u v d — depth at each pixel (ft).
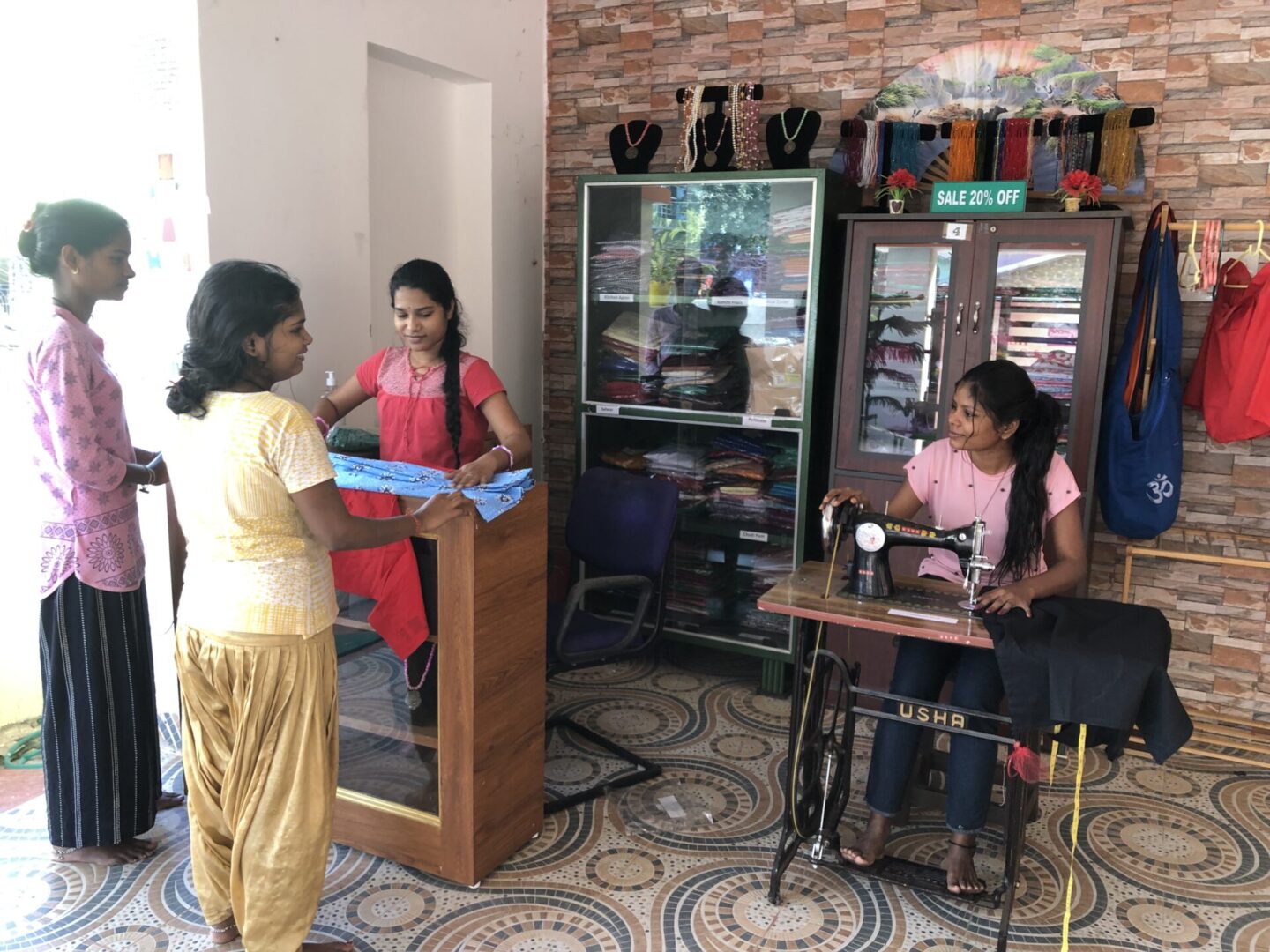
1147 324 9.95
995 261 10.18
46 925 7.29
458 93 12.53
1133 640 6.63
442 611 7.33
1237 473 10.72
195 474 5.98
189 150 8.73
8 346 9.79
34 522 10.17
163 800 8.86
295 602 6.12
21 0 9.05
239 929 6.87
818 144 12.09
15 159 9.38
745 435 12.32
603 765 9.98
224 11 8.71
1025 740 6.79
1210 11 10.19
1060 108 10.91
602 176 11.96
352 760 8.51
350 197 10.37
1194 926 7.58
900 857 8.50
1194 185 10.49
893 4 11.48
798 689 7.61
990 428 7.62
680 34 12.68
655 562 9.50
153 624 9.96
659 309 12.32
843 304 10.85
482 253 12.83
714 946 7.22
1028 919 7.63
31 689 10.47
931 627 6.91
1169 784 9.88
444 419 8.49
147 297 9.25
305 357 9.96
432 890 7.80
